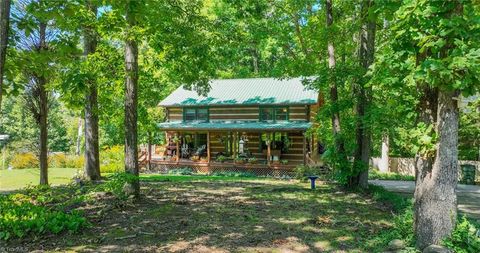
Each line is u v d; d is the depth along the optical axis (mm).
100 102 16062
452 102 5941
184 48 12484
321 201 11898
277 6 17844
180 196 12367
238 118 26266
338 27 14148
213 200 11727
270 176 23359
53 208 9531
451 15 5480
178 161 26156
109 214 9305
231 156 26547
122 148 26641
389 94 10008
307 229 8172
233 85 28531
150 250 6598
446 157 5988
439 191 6016
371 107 12883
